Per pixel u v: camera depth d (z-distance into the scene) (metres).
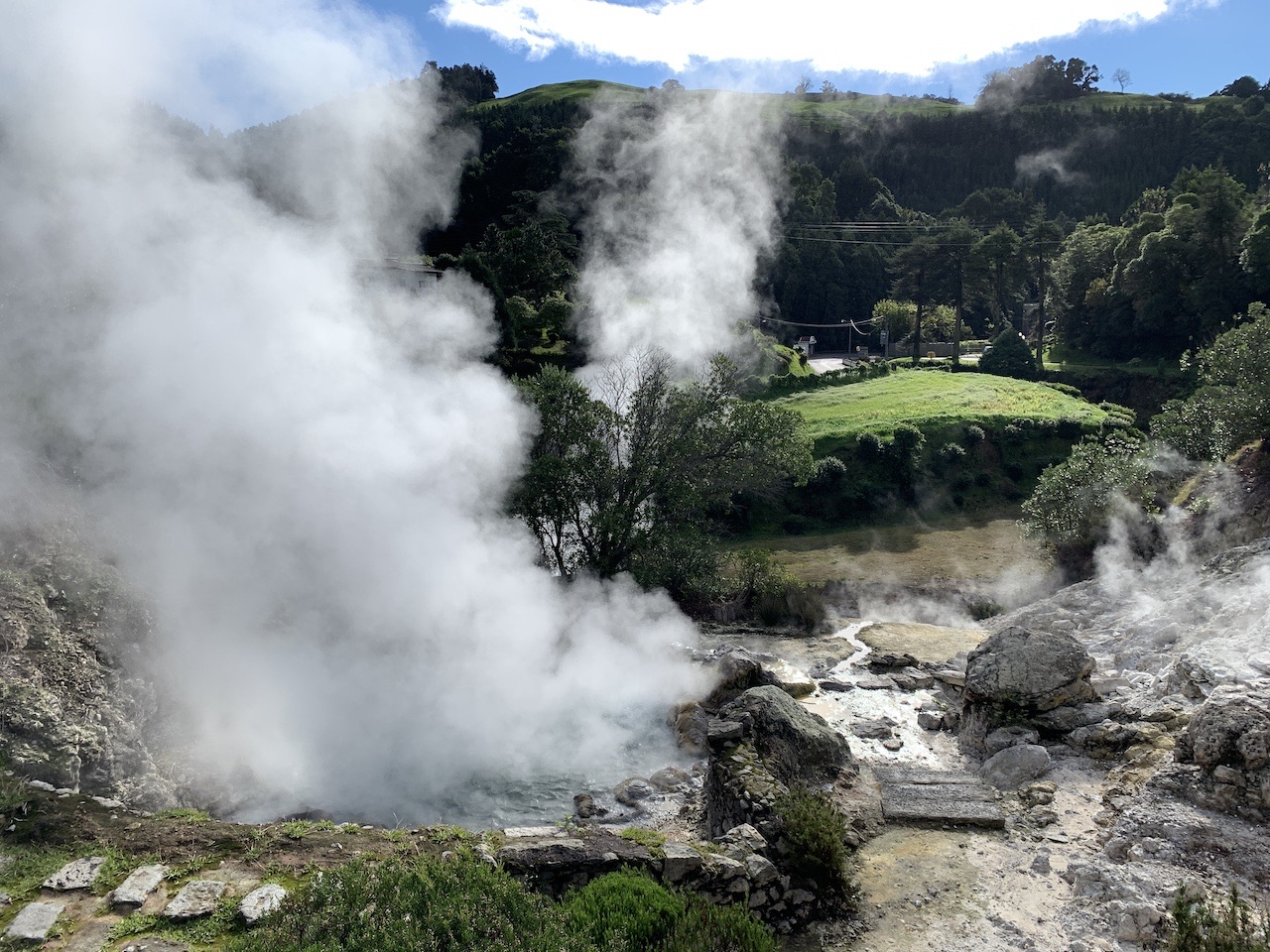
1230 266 51.72
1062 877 6.44
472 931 4.49
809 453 19.22
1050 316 73.94
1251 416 15.44
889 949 5.75
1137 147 121.62
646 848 6.05
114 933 4.87
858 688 11.63
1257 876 5.96
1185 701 8.70
